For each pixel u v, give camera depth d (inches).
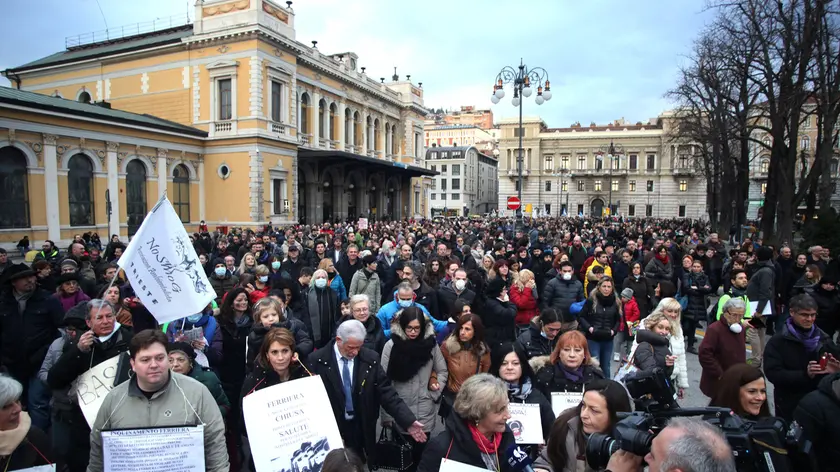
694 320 370.0
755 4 779.4
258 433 142.5
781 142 799.1
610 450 99.5
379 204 1964.8
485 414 122.9
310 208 1583.4
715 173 1382.9
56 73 1541.6
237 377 221.6
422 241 607.2
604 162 3292.3
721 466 72.7
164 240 184.4
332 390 177.9
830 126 722.8
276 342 160.9
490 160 4402.1
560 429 134.6
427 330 190.4
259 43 1253.1
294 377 167.8
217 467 129.6
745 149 1139.9
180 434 124.3
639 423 94.9
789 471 99.2
